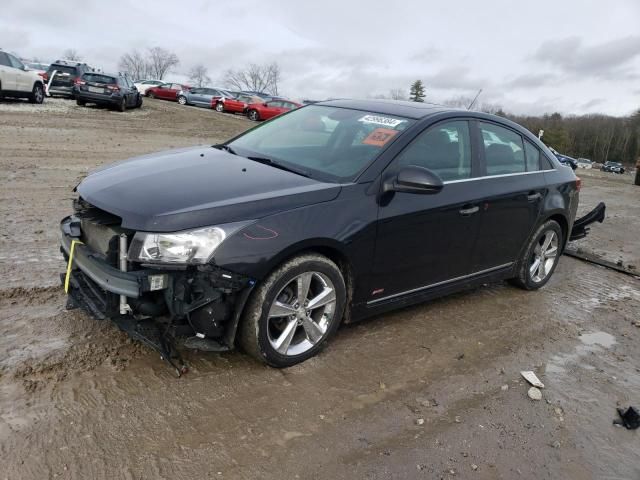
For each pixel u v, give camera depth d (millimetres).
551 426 3162
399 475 2613
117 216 3043
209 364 3307
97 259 3057
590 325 4719
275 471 2541
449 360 3764
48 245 5094
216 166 3717
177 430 2719
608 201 12945
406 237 3779
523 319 4637
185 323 3078
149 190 3195
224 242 2936
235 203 3084
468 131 4387
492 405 3295
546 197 5012
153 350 3369
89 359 3201
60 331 3479
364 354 3688
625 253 7625
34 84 19281
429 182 3463
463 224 4180
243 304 3057
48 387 2912
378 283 3750
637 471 2879
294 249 3156
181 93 35719
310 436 2809
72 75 24125
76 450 2500
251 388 3137
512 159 4785
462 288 4520
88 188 3418
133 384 3029
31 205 6445
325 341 3576
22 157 9609
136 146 12625
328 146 4020
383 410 3104
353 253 3482
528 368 3811
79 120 16641
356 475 2580
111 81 21125
